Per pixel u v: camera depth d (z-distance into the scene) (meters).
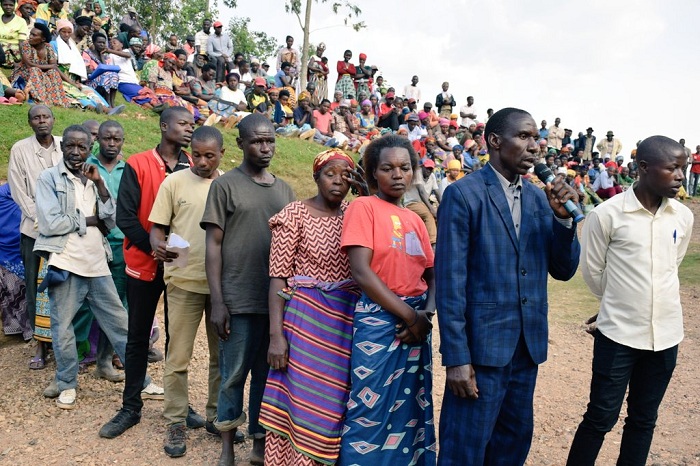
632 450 3.45
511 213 3.01
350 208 3.14
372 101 17.31
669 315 3.29
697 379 5.69
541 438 4.43
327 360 3.19
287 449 3.32
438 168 14.23
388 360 3.00
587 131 23.61
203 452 4.08
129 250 4.23
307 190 11.16
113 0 25.70
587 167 21.42
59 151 5.76
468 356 2.87
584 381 5.66
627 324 3.27
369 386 2.99
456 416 2.98
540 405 5.06
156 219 3.97
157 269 4.22
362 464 2.98
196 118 11.70
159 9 26.94
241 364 3.60
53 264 4.54
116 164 5.46
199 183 4.06
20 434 4.30
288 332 3.27
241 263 3.59
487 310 2.93
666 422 4.72
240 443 4.21
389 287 3.07
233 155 10.64
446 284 2.89
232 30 28.56
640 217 3.29
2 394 4.95
